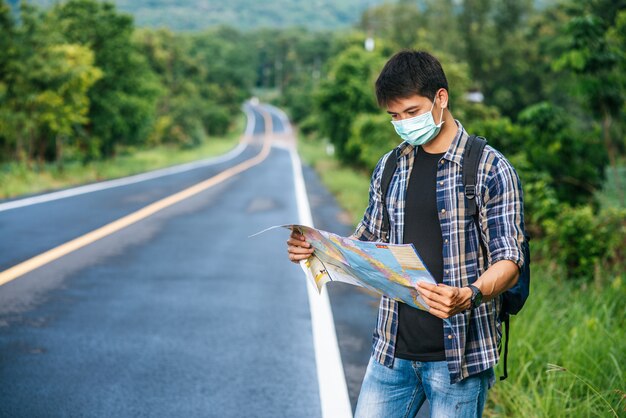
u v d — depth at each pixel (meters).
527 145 10.20
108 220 12.99
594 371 4.11
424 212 2.28
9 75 22.17
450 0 67.69
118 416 3.99
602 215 8.59
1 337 5.47
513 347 4.52
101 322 6.01
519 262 2.09
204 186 23.02
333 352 5.27
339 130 34.44
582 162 10.31
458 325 2.23
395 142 21.84
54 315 6.18
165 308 6.56
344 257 2.25
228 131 102.62
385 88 2.24
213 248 10.22
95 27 30.98
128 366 4.87
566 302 6.17
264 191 21.30
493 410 4.00
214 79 120.31
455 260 2.22
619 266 7.66
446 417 2.29
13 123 22.55
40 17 24.00
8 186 18.08
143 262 8.93
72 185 21.33
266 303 6.86
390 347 2.36
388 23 75.94
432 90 2.21
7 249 9.46
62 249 9.59
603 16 14.91
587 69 9.68
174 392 4.39
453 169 2.24
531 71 55.69
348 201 17.09
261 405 4.21
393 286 2.20
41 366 4.81
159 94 36.38
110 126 32.59
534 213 9.02
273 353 5.24
